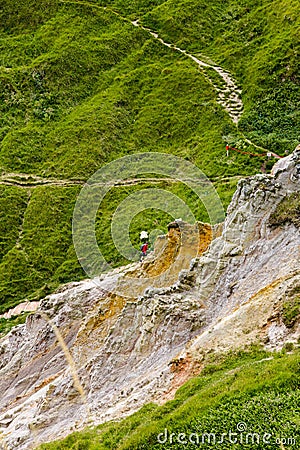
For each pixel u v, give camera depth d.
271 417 19.48
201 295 30.12
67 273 56.81
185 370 25.06
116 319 33.50
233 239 31.69
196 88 77.69
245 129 67.12
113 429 23.31
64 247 61.44
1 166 72.94
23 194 69.19
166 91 79.12
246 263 30.16
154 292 31.59
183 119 73.31
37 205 66.75
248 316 26.11
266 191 31.98
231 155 62.34
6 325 50.91
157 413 22.66
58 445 24.06
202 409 21.17
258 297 26.77
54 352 36.50
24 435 27.81
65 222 63.97
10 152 74.50
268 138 63.81
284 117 67.56
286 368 21.41
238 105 72.94
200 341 26.34
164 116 74.94
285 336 23.84
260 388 21.00
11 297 56.72
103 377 29.33
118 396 26.78
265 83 73.50
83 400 28.62
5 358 41.03
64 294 41.12
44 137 77.00
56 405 29.22
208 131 69.44
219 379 22.94
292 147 60.97
